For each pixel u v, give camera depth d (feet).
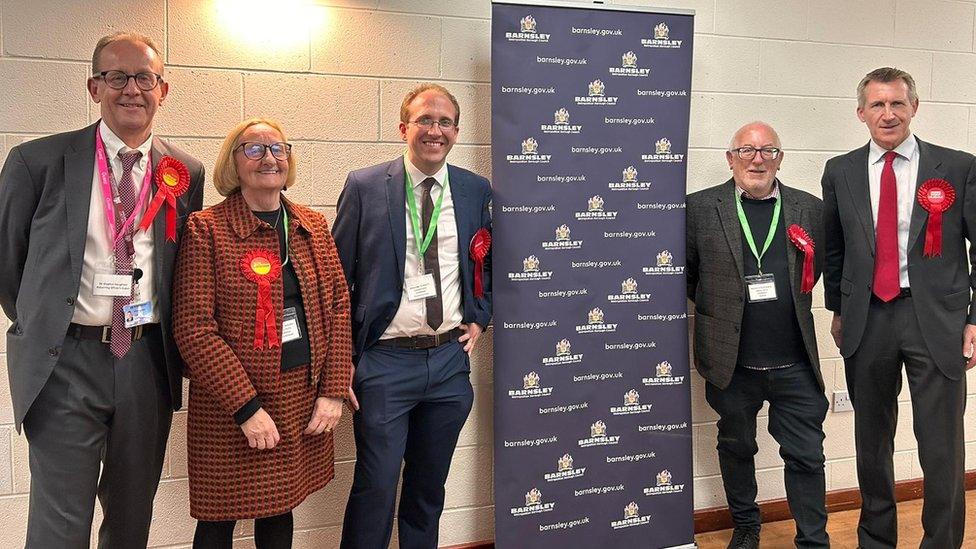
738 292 8.61
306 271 6.77
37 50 7.79
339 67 8.69
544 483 9.04
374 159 8.89
